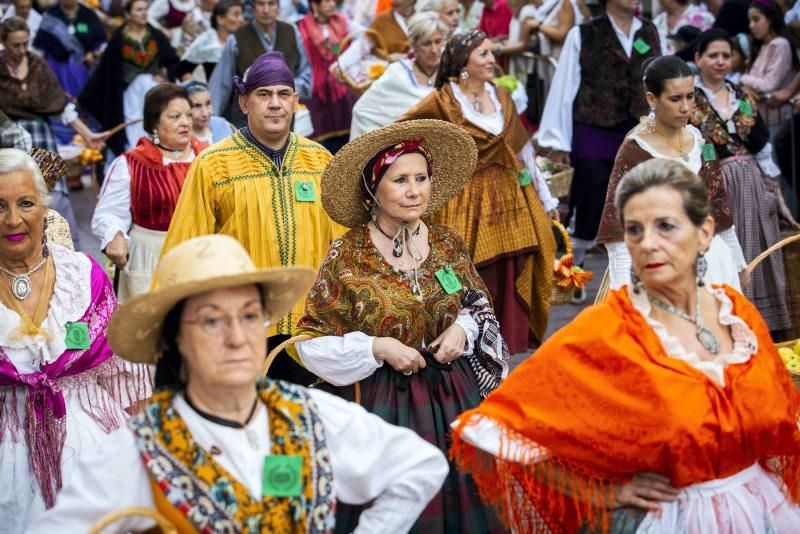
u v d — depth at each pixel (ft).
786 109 50.01
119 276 36.76
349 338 23.07
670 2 60.49
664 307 17.75
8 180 22.36
